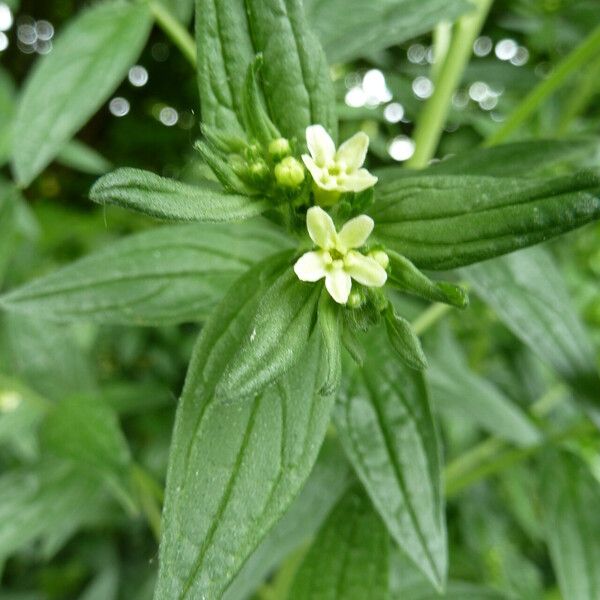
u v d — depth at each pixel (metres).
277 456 0.13
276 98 0.14
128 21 0.17
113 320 0.15
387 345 0.15
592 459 0.19
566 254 0.29
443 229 0.13
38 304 0.15
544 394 0.24
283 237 0.16
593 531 0.17
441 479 0.15
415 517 0.15
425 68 0.25
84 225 0.37
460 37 0.18
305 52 0.14
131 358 0.35
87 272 0.16
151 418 0.33
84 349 0.30
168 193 0.13
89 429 0.18
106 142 0.52
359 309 0.14
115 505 0.21
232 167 0.14
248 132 0.14
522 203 0.13
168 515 0.13
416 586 0.19
